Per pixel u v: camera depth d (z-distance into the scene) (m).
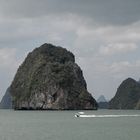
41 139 83.88
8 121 165.25
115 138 86.44
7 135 93.25
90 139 84.19
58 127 123.00
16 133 99.38
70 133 98.81
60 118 188.12
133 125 132.12
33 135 93.06
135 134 96.12
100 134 96.00
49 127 123.38
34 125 135.75
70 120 168.75
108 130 109.50
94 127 122.06
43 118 189.75
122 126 127.06
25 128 119.31
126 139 84.44
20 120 173.25
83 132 102.38
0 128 119.50
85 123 145.00
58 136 90.56
